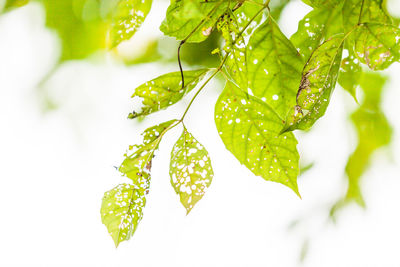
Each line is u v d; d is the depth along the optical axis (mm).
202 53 1022
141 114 758
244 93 762
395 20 879
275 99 755
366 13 758
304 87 726
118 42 757
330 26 787
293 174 767
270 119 763
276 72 750
